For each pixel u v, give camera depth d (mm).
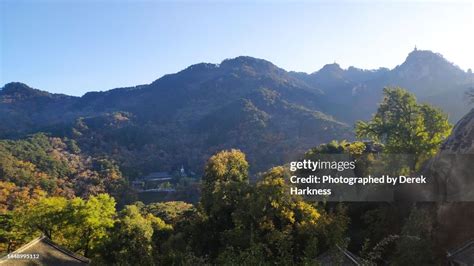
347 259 14562
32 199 68562
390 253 24250
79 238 37844
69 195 86875
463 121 25250
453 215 22656
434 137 32969
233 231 29406
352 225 31719
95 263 28750
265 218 28641
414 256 19875
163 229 43938
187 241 35188
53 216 37688
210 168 39031
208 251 33438
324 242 19219
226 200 34750
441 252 22156
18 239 39625
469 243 20875
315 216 27266
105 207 39219
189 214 50375
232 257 10898
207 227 35125
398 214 27609
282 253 11133
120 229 37531
